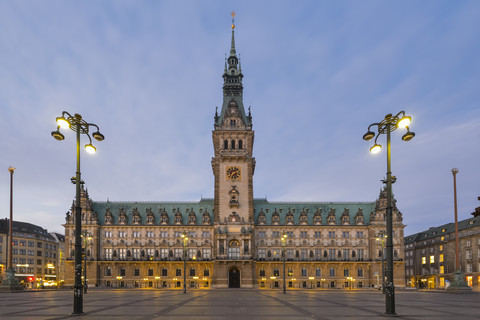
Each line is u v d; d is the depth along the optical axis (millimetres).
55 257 195625
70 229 133000
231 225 128875
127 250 134750
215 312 35562
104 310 37344
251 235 128000
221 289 110375
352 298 61062
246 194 131125
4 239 164375
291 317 31672
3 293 72750
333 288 127500
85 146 36594
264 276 133750
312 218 142125
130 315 32750
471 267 131750
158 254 135375
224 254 126000
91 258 131875
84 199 135375
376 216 136000
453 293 77125
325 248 136500
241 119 136875
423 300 55906
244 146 134375
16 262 168750
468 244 134000
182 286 132375
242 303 47375
